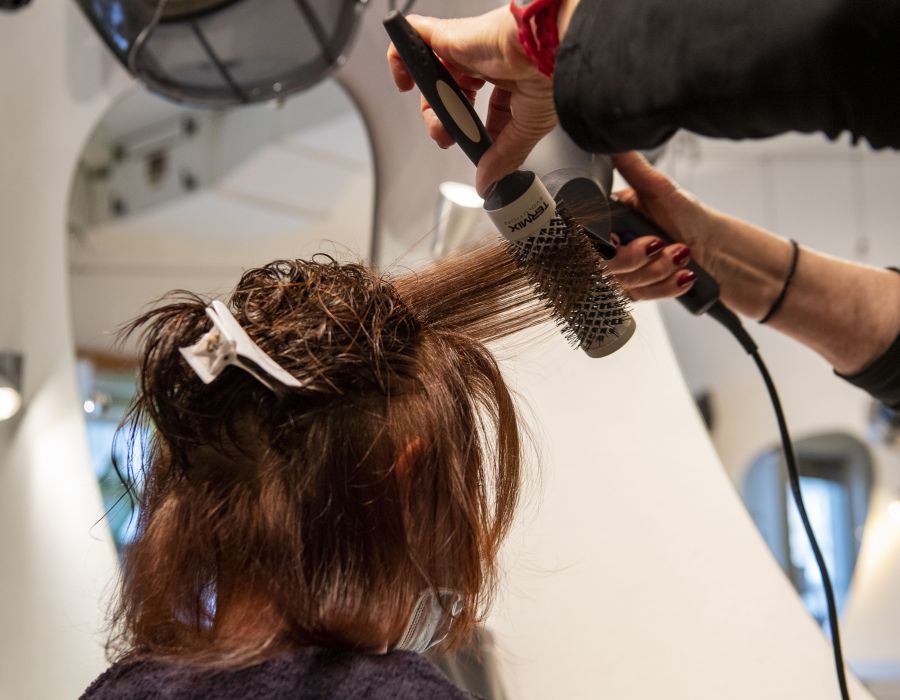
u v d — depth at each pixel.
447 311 0.67
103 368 1.28
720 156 1.10
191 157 1.28
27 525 1.28
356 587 0.54
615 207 0.80
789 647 0.86
